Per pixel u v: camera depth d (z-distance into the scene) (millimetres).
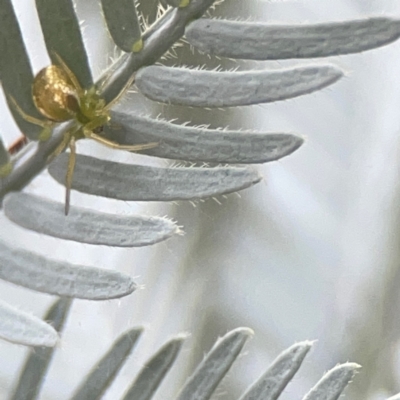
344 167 120
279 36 76
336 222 121
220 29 76
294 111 117
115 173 78
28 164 78
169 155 78
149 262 115
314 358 113
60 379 104
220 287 119
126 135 78
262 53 76
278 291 121
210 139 77
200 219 117
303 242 124
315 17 99
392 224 115
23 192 78
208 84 77
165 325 113
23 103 78
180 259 117
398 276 113
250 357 114
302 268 122
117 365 80
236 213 119
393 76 116
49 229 78
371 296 114
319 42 76
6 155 78
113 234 77
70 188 78
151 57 77
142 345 108
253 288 120
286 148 77
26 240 91
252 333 79
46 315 82
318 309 118
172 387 103
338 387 78
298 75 76
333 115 119
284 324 118
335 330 115
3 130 82
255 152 77
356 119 119
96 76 79
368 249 117
